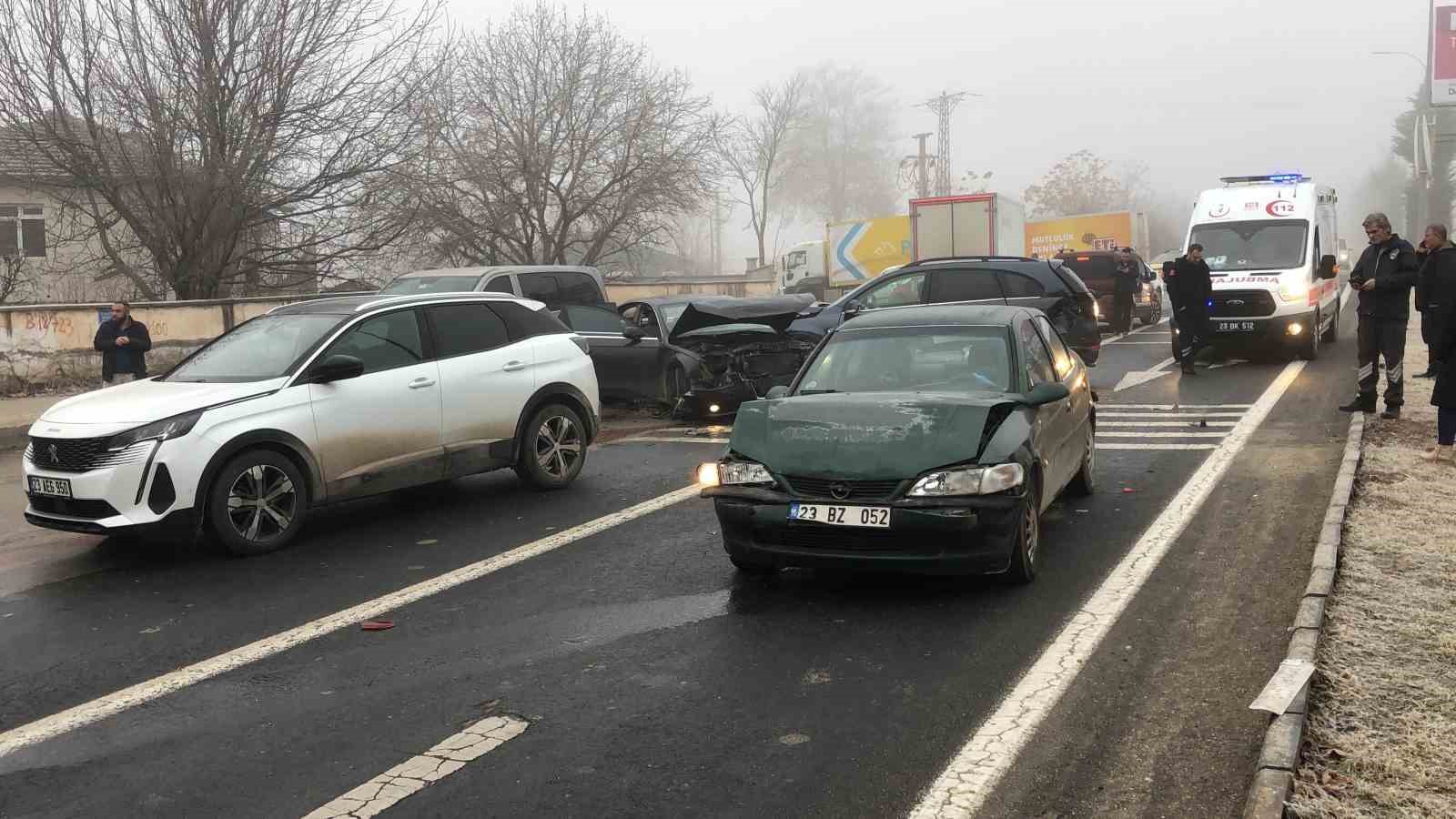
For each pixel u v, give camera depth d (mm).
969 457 5672
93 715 4664
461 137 27297
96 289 27609
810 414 6082
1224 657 4898
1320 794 3559
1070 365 8023
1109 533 7188
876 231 38625
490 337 9008
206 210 21109
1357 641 4945
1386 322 10883
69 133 20406
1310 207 17328
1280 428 11008
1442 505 7430
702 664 5023
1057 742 4102
